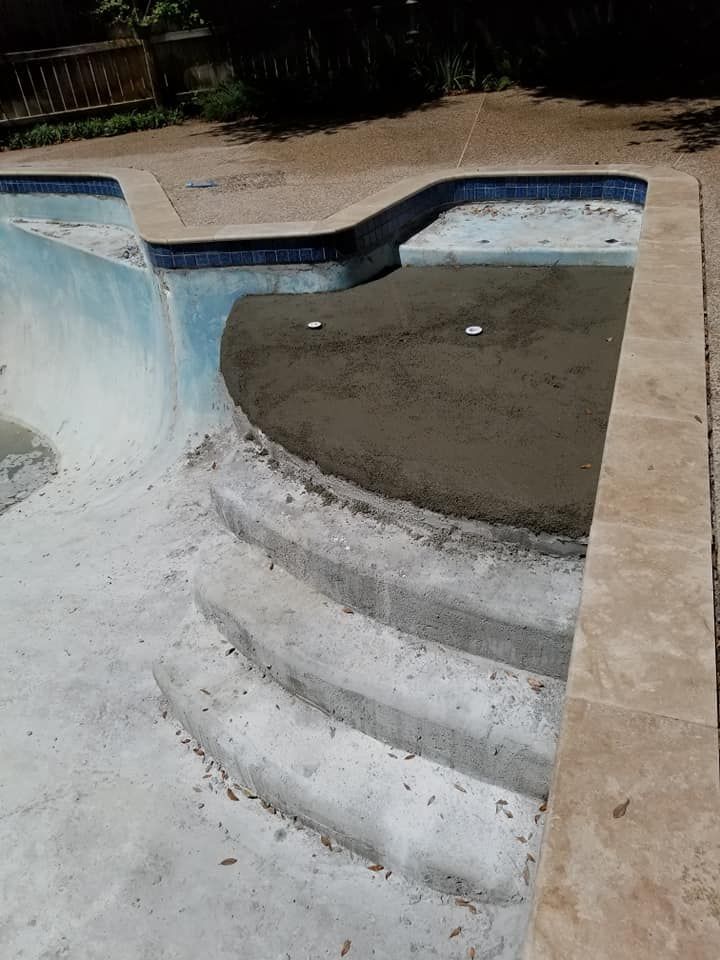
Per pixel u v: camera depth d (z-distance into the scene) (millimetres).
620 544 2346
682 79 9461
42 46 12070
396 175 6965
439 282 5402
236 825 3031
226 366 4543
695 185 5637
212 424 5438
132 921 2781
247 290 5477
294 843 2932
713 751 1742
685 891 1485
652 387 3141
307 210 6180
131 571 4367
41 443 7094
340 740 3021
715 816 1611
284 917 2721
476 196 6516
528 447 3398
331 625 3221
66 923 2799
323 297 5348
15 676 3848
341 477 3475
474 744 2721
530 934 1441
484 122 8758
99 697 3662
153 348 6156
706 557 2279
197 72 11344
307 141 8945
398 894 2709
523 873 2543
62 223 7914
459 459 3371
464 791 2791
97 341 7059
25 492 6195
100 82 11180
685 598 2143
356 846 2805
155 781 3252
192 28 11125
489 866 2572
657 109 8305
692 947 1396
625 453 2756
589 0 9875
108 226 7652
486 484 3170
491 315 4785
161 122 11086
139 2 11242
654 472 2652
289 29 10844
